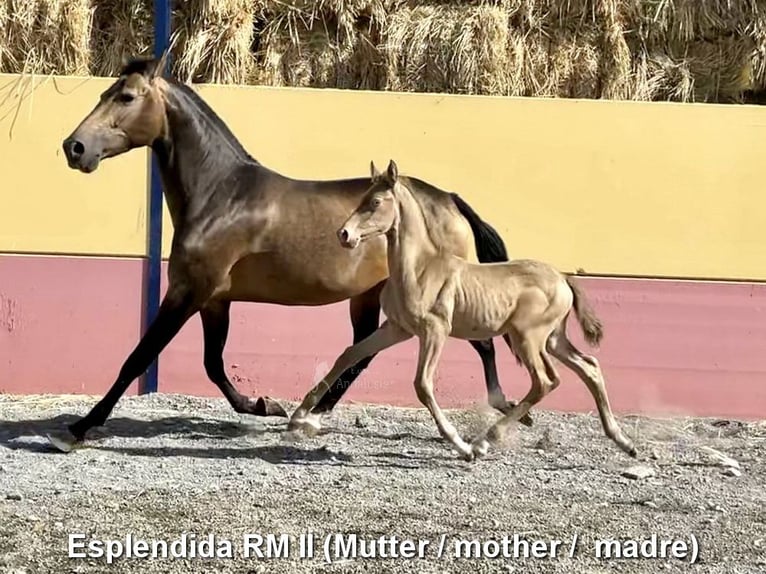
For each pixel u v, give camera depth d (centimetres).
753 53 1069
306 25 1073
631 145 1016
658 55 1080
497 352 1007
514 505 682
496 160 1016
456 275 759
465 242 841
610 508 682
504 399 878
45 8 1041
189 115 831
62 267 1010
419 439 867
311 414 860
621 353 1012
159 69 827
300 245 838
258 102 1017
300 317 1008
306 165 1018
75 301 1011
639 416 993
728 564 585
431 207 833
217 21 1046
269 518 641
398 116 1016
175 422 899
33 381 1011
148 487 702
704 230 1016
